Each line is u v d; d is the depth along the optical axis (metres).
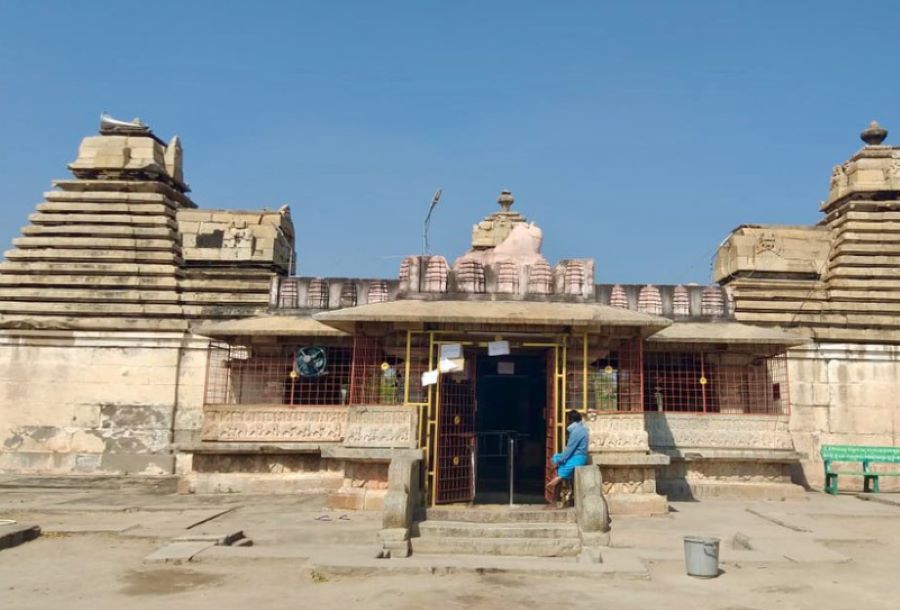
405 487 11.39
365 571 9.16
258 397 18.17
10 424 19.78
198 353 20.22
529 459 17.31
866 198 21.59
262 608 7.66
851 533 12.16
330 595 8.20
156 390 20.00
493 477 18.00
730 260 21.70
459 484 13.66
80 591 8.30
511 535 11.14
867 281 20.61
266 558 9.71
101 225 21.89
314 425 16.98
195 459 16.89
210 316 20.52
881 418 19.69
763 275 21.16
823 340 19.95
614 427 14.19
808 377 19.80
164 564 9.56
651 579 9.08
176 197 23.36
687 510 14.68
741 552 10.34
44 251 21.36
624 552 10.31
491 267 15.38
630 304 19.00
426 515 12.05
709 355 17.94
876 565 9.96
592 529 10.94
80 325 20.17
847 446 18.66
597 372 14.62
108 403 19.94
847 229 21.17
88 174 22.84
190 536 10.84
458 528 11.19
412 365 13.95
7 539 10.64
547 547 10.80
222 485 16.70
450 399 13.83
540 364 17.55
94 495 16.33
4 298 20.75
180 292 21.05
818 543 11.22
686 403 17.61
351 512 13.65
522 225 17.02
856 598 8.27
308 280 19.86
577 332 13.98
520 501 14.22
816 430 19.55
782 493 16.64
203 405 17.95
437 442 13.40
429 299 14.91
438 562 9.54
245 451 16.62
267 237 21.70
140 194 22.31
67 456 19.66
